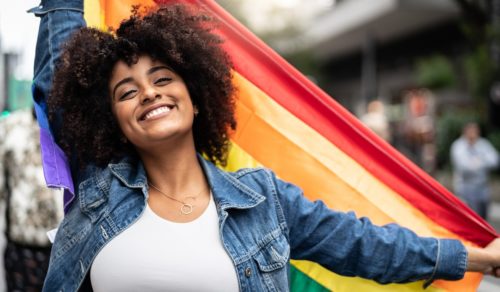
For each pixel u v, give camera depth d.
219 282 1.86
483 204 9.77
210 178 2.01
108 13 2.64
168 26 2.15
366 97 30.84
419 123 15.91
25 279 3.05
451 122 17.69
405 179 2.66
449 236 2.64
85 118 2.15
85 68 2.07
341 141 2.69
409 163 2.65
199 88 2.20
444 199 2.63
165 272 1.84
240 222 1.99
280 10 30.06
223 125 2.33
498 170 16.08
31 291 3.06
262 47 2.67
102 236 1.91
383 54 34.94
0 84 10.79
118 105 2.00
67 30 2.38
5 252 3.14
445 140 17.69
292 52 32.12
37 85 2.32
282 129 2.70
